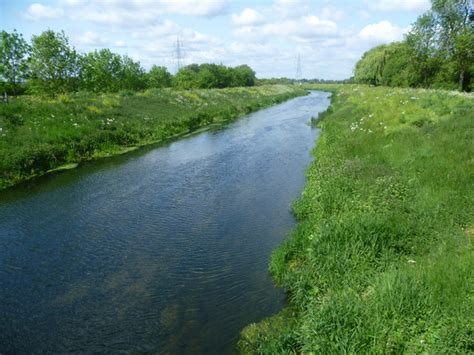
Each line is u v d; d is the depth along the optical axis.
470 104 21.69
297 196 14.79
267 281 9.15
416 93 33.00
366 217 9.38
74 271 10.01
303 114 44.47
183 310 8.25
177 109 37.78
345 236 8.77
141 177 18.31
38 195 15.86
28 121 22.92
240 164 20.33
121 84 48.44
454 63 41.28
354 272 7.92
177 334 7.51
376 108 26.84
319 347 5.75
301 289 7.91
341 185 12.47
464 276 6.49
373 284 7.04
